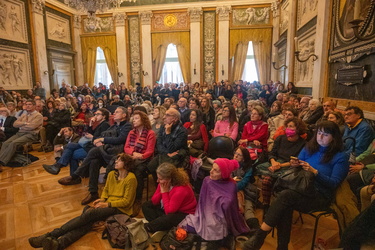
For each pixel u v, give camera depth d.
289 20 8.77
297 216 2.88
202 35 12.59
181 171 2.58
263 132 3.74
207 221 2.24
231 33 12.36
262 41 12.17
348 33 4.43
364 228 1.47
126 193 2.71
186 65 12.92
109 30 13.30
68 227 2.38
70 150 3.80
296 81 8.41
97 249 2.33
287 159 2.86
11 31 9.59
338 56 4.82
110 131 3.72
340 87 4.88
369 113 3.75
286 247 2.07
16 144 4.67
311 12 6.74
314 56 5.86
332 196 2.14
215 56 12.62
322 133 2.17
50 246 2.21
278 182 2.17
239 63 12.55
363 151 3.07
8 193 3.53
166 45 12.97
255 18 12.14
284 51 10.16
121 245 2.33
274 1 11.57
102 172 3.85
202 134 4.01
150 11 12.73
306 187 1.98
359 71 4.05
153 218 2.62
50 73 11.52
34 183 3.89
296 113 3.96
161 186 2.53
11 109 5.79
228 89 10.45
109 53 13.38
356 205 2.12
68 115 5.96
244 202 2.82
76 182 3.84
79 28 13.38
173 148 3.27
